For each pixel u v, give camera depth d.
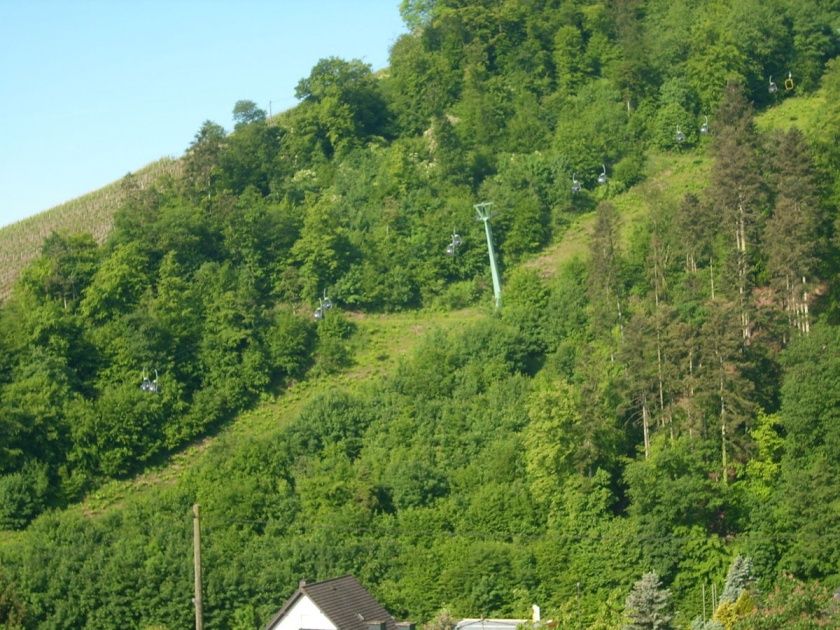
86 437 151.00
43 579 117.62
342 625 94.62
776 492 128.38
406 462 136.38
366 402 150.38
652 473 125.88
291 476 138.62
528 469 132.50
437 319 179.88
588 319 161.25
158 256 180.62
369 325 179.00
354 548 122.19
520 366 157.88
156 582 117.12
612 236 165.38
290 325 170.25
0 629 107.81
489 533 127.31
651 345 140.38
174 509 133.00
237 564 118.81
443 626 100.56
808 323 146.88
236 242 184.75
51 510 144.00
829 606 80.31
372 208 198.38
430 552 122.75
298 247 185.50
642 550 121.75
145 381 156.12
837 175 165.25
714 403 135.88
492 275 182.12
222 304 171.12
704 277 158.62
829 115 178.62
